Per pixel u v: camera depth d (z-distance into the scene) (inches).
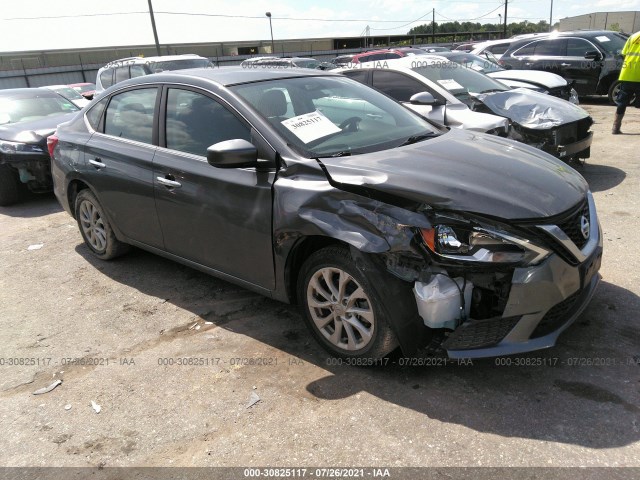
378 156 123.8
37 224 258.2
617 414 100.2
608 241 181.9
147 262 195.6
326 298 121.2
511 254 100.1
